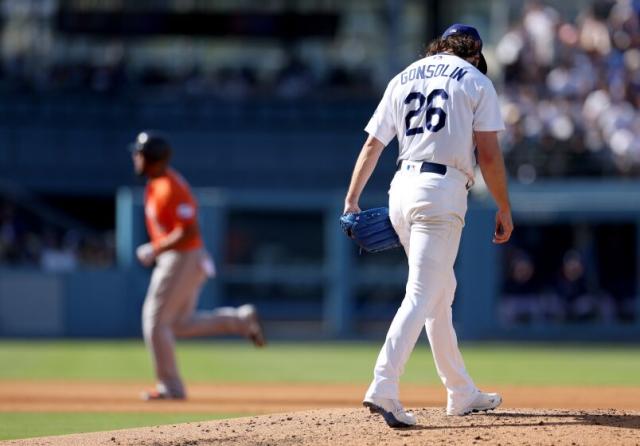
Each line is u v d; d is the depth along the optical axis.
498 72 87.00
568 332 74.00
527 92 82.38
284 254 80.75
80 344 67.81
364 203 78.38
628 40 84.25
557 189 75.62
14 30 88.12
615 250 74.50
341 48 90.25
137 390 37.28
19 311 73.06
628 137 78.12
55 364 51.09
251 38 88.69
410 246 19.31
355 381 41.75
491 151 18.95
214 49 89.81
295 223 80.81
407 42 91.50
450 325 20.39
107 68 87.69
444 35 20.20
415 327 18.86
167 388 32.69
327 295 75.81
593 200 74.56
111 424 25.61
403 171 19.42
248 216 80.31
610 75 82.75
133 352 60.12
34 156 84.06
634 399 31.73
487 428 18.80
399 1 87.00
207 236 73.94
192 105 84.81
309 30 88.94
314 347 68.44
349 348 67.38
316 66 89.62
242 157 85.06
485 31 91.75
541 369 49.00
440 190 18.94
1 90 84.44
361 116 85.25
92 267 77.00
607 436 18.08
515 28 86.75
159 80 88.12
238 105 85.06
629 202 74.19
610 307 74.19
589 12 85.88
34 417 27.55
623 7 85.31
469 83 19.03
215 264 73.81
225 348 66.94
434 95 19.17
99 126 84.25
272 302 78.19
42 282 73.19
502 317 73.62
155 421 26.25
